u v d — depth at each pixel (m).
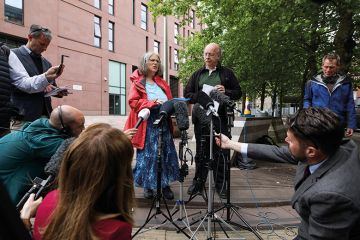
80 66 22.89
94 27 24.30
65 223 1.37
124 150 1.46
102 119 19.92
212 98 3.48
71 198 1.41
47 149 2.62
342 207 1.53
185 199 4.29
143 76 4.21
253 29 8.17
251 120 7.27
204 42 11.19
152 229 3.52
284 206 4.40
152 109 3.98
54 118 2.70
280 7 6.78
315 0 5.79
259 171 6.20
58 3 20.86
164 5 9.51
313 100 4.62
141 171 3.99
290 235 3.55
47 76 3.47
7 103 3.23
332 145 1.66
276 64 11.23
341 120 1.68
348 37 7.95
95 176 1.39
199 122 4.05
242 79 12.45
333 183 1.58
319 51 10.27
